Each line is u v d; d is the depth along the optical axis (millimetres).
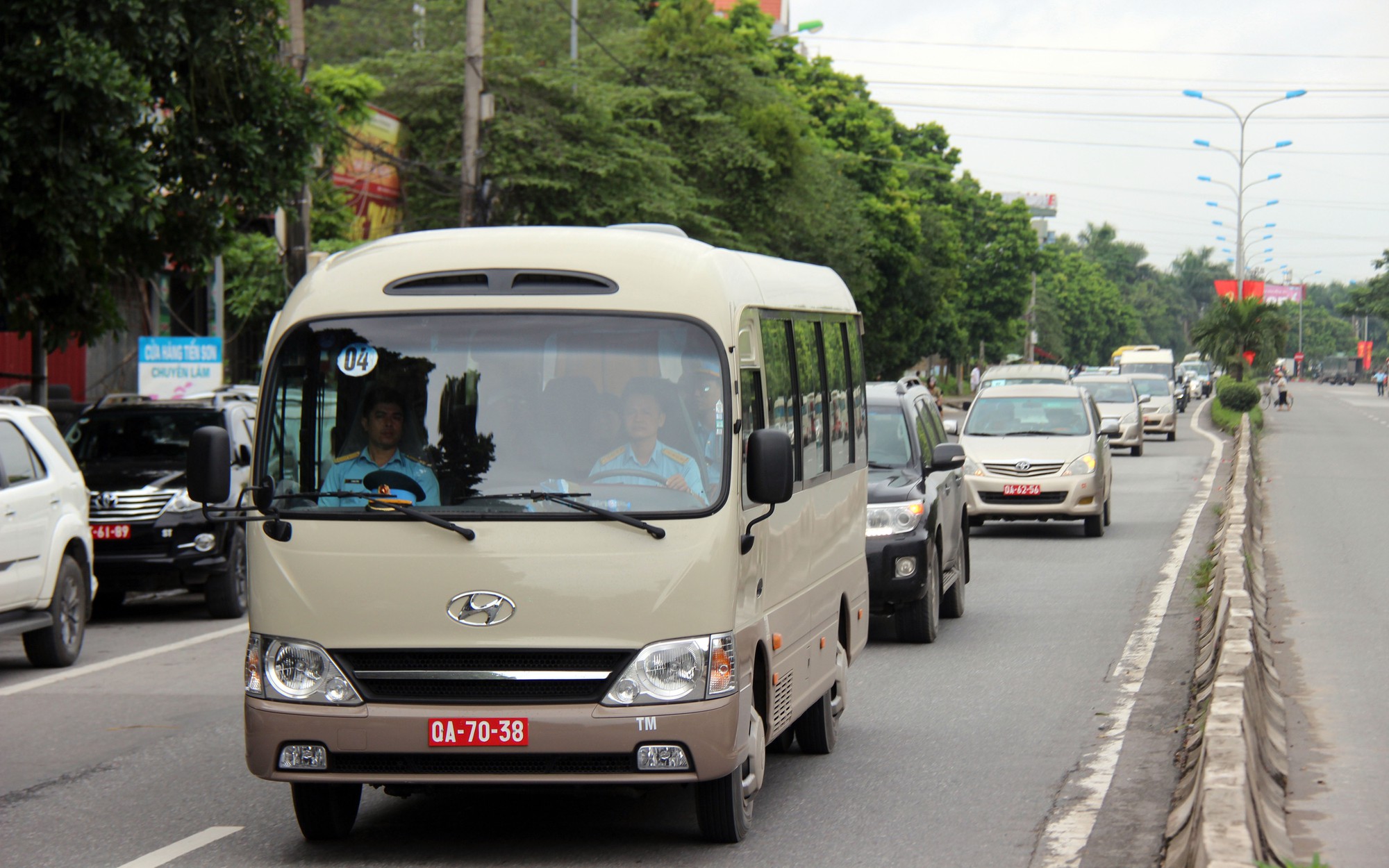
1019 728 24000
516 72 86188
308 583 16094
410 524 16078
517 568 15859
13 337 65000
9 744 23734
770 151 110125
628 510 16078
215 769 21781
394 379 16609
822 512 21375
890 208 158375
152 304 70188
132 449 41094
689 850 17109
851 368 24234
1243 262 162375
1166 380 118438
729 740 15969
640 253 17031
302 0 60844
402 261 17062
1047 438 54219
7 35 38344
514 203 85125
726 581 16062
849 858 16719
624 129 92188
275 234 74250
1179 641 32156
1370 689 26156
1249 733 19016
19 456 30953
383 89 86562
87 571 33000
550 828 18219
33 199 38281
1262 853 14406
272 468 16609
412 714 15742
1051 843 17297
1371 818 18109
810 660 20531
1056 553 49406
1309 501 63281
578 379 16531
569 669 15836
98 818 18875
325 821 17328
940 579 33656
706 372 16547
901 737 23500
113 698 27844
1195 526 56312
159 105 45344
